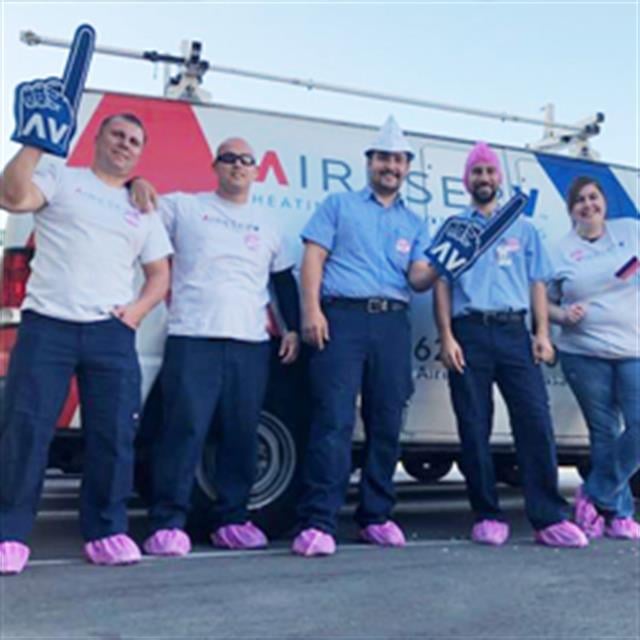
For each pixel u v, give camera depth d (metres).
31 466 4.01
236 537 4.62
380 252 4.76
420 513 6.70
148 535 4.76
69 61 3.94
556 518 4.89
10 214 4.36
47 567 4.09
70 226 4.12
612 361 5.18
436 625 3.32
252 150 4.95
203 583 3.81
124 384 4.18
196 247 4.55
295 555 4.45
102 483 4.18
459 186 5.51
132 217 4.27
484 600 3.67
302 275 4.71
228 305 4.50
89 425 4.17
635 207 6.11
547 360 5.00
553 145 6.99
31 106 3.88
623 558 4.54
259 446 4.96
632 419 5.09
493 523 4.95
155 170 4.76
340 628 3.24
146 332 4.64
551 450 4.93
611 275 5.14
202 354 4.47
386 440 4.76
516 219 4.97
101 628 3.18
